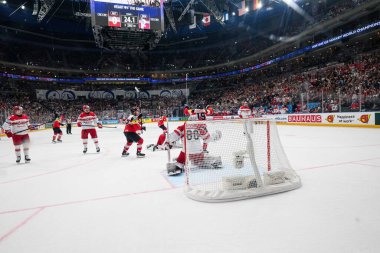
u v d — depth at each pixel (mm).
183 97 48188
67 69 44688
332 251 2238
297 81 26750
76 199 3914
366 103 14609
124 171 5793
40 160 7867
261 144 6004
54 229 2885
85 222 3045
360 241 2385
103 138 15102
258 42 44094
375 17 26109
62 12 38906
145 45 22688
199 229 2740
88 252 2369
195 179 4648
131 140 7723
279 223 2803
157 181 4773
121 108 42906
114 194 4086
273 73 40094
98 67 48500
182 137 5402
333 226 2689
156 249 2371
